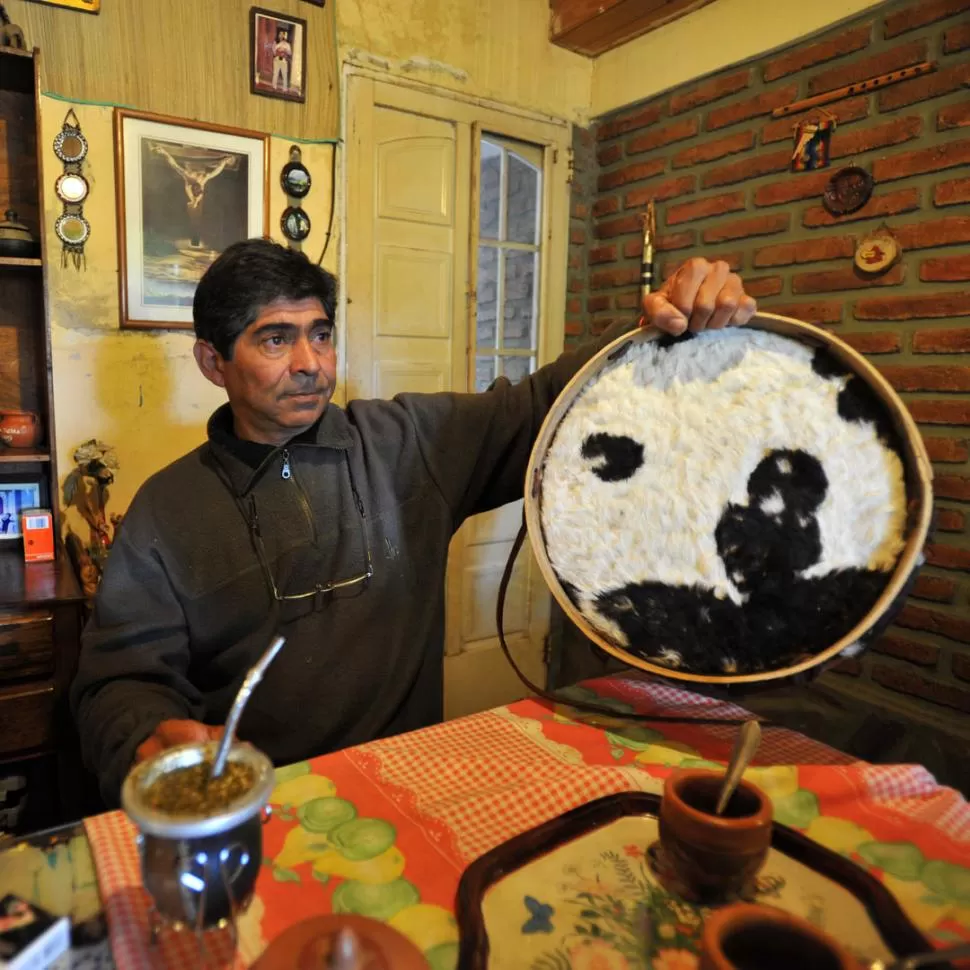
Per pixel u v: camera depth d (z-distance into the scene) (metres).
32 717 1.41
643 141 2.23
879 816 0.67
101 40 1.62
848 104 1.71
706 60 2.01
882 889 0.55
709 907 0.54
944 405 1.59
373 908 0.53
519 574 2.48
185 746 0.50
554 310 2.41
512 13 2.18
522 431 1.21
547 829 0.62
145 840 0.46
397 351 2.12
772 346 0.79
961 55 1.51
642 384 0.84
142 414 1.77
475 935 0.49
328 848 0.60
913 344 1.63
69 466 1.71
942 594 1.61
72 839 0.61
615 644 0.77
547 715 0.88
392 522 1.13
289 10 1.82
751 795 0.57
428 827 0.63
